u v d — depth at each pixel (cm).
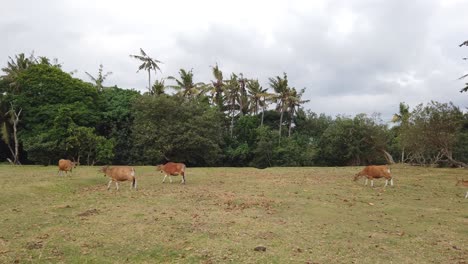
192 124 4094
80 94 4069
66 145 3512
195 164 4566
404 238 946
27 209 1202
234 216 1141
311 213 1202
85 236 917
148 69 5312
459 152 3866
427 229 1035
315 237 934
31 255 780
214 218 1112
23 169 2631
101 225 1021
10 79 4256
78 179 1855
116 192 1570
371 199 1466
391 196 1546
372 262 766
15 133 3947
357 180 2036
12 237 900
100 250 817
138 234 938
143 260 762
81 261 752
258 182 1964
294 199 1430
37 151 3644
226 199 1417
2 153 4691
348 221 1112
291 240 902
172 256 784
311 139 5625
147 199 1409
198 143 4069
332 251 829
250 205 1305
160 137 3925
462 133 3672
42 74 3922
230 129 5559
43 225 1012
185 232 958
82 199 1398
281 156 4991
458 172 2497
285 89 5472
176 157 4188
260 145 4884
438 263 768
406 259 789
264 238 912
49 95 3934
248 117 5500
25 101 3884
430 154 3712
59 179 1830
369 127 4809
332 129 5091
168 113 4206
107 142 3772
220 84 5475
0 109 4072
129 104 4644
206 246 845
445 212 1249
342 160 5128
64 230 966
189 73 5359
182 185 1814
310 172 2572
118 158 4484
